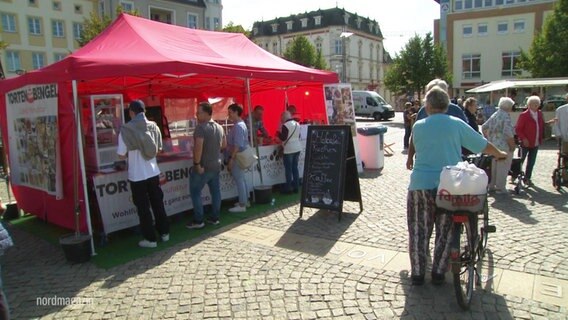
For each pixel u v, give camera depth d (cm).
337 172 621
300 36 4881
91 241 507
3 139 774
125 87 825
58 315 369
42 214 649
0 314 312
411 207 384
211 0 4600
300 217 639
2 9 3456
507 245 483
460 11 4159
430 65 3169
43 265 487
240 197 686
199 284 418
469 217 347
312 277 422
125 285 423
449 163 365
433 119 370
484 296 366
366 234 546
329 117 1008
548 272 409
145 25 718
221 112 1128
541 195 725
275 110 1123
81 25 3947
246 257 484
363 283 404
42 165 606
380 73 7412
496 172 741
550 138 1595
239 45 859
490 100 2328
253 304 373
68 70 489
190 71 588
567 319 325
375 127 1088
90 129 588
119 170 588
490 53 4081
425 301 363
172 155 701
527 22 3888
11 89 636
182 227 612
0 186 995
